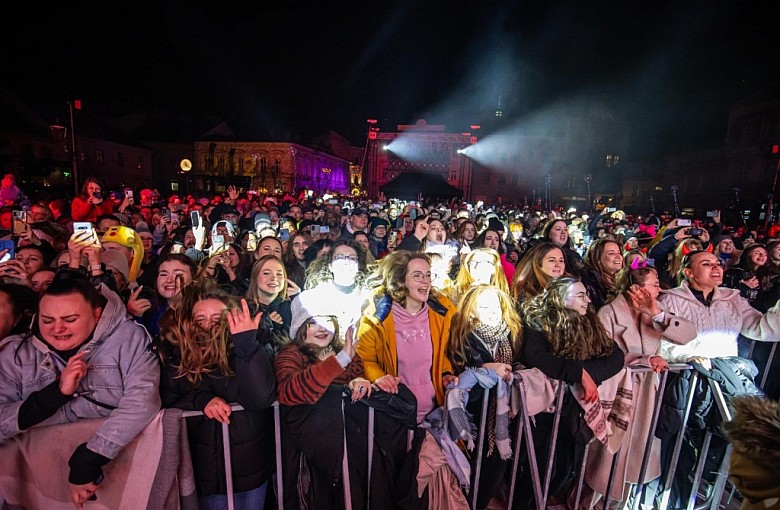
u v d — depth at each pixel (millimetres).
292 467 2588
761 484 1680
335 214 11617
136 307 2922
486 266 3834
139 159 45406
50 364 2215
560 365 2783
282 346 2727
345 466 2555
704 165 40406
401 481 2721
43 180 28656
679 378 3092
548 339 2887
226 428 2371
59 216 7168
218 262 4605
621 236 9094
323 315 2777
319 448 2461
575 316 2861
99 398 2232
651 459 3189
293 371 2512
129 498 2264
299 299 3271
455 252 6086
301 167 53844
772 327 3279
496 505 3191
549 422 3027
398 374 2961
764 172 33219
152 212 10242
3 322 2369
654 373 3025
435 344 3059
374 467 2650
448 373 3035
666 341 3285
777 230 11172
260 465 2496
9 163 27359
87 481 2104
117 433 2131
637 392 3059
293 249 5777
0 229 6109
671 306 3414
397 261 3092
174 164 49750
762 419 1747
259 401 2328
